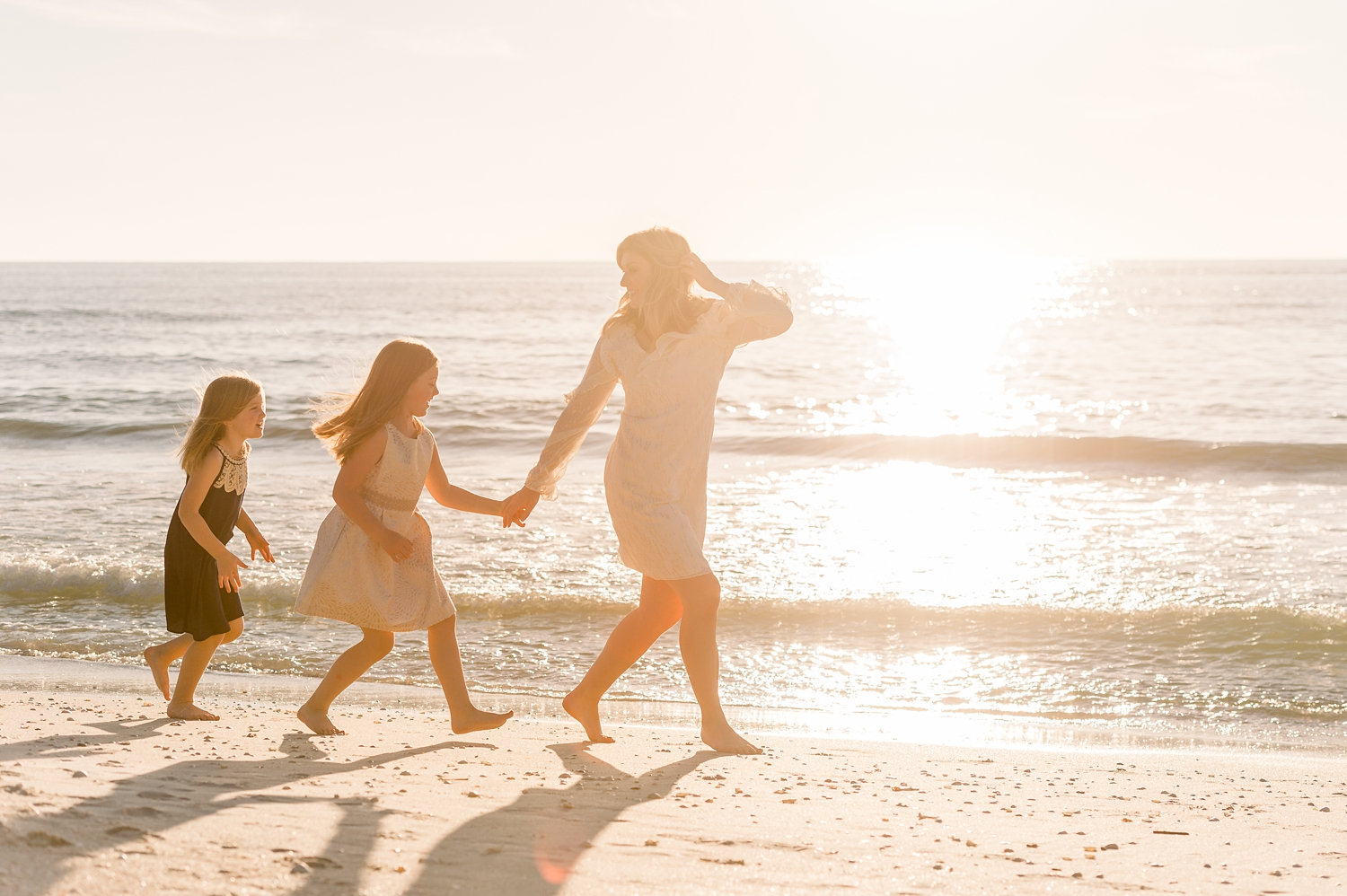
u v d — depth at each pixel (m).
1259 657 6.89
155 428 19.52
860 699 6.24
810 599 8.29
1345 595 8.17
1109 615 7.75
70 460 16.30
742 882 2.42
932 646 7.27
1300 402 23.19
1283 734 5.55
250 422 4.46
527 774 3.60
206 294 90.81
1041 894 2.47
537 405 23.23
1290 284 108.94
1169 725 5.75
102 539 10.18
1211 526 11.19
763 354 38.25
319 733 4.32
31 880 1.98
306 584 4.02
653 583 4.30
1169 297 82.69
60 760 3.29
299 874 2.22
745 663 6.92
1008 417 22.27
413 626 4.09
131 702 5.14
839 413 23.23
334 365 32.59
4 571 8.79
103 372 30.17
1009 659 6.98
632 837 2.76
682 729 5.17
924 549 10.07
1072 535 10.76
